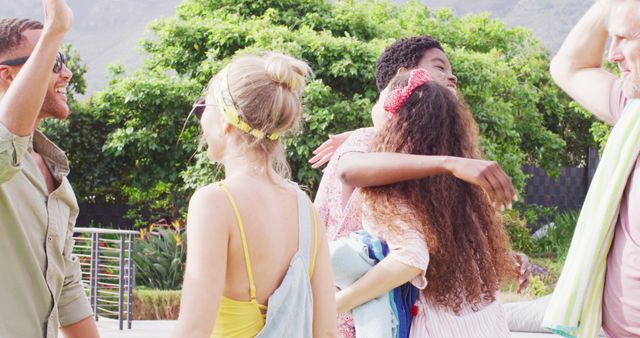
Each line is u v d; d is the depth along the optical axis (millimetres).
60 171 2361
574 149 21234
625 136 2086
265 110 2070
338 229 2789
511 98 15789
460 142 2721
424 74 2771
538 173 18891
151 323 7699
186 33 13945
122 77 15734
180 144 14461
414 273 2562
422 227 2594
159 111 14414
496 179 2449
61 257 2328
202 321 1933
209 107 2154
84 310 2576
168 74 15352
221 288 1975
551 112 20406
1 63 2244
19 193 2197
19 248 2178
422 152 2662
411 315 2641
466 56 13609
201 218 1998
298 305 2078
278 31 12859
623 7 1939
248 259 2023
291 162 12180
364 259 2633
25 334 2180
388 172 2574
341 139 3248
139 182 15062
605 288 2139
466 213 2686
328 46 12680
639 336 2070
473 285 2637
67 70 2344
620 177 2074
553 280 11336
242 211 2031
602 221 2092
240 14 14867
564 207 19141
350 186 2754
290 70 2113
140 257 10469
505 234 2834
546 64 20703
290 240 2119
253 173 2098
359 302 2590
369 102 12078
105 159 15781
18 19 2301
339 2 14578
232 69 2111
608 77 2305
